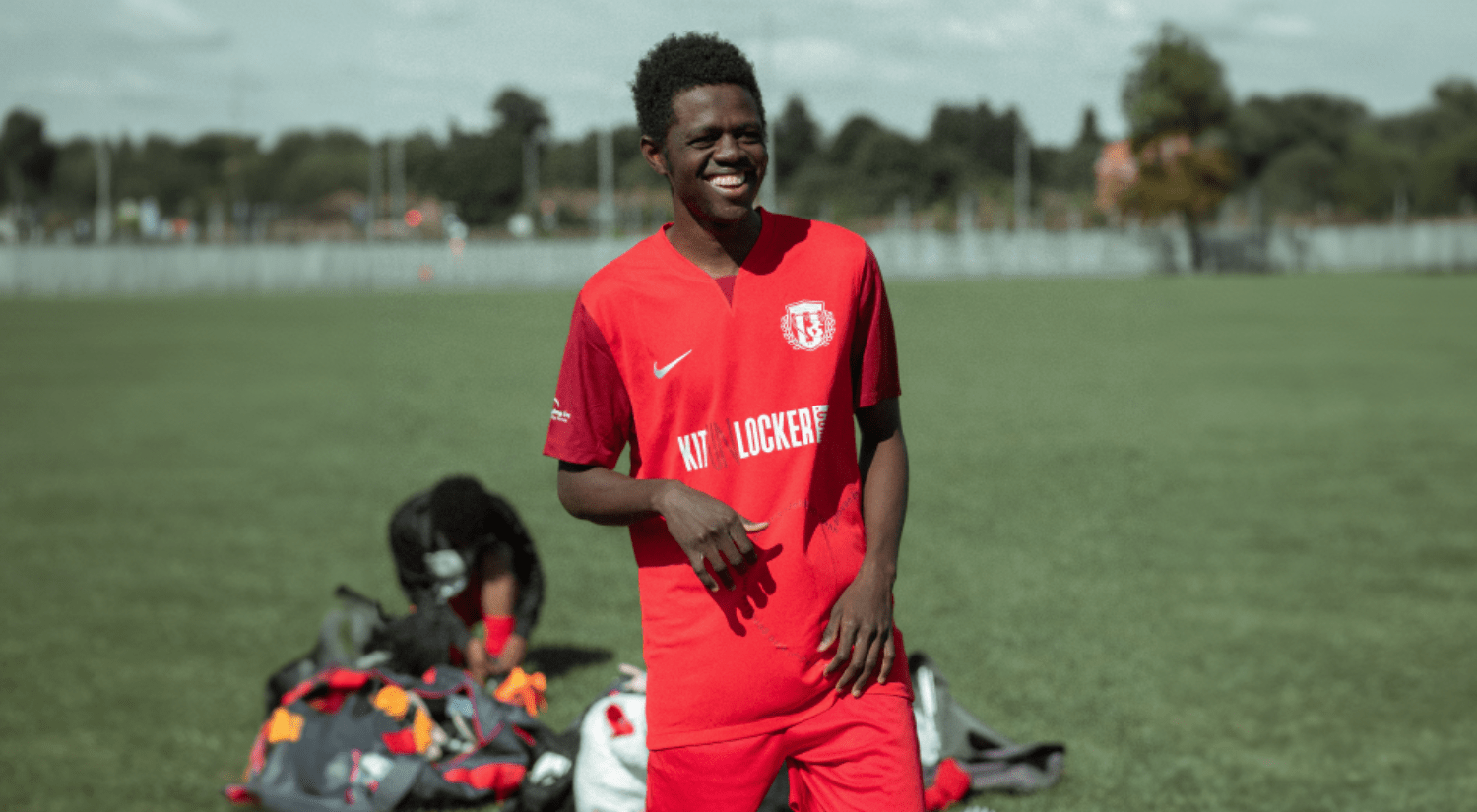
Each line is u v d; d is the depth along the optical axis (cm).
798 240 254
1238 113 11231
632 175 9288
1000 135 12775
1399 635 639
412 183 10194
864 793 246
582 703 533
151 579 788
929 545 834
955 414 1457
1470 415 1441
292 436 1384
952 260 6316
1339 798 439
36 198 10956
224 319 3425
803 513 247
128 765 483
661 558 251
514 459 1205
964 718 451
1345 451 1208
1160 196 6431
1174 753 480
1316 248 6594
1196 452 1202
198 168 11725
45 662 619
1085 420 1410
